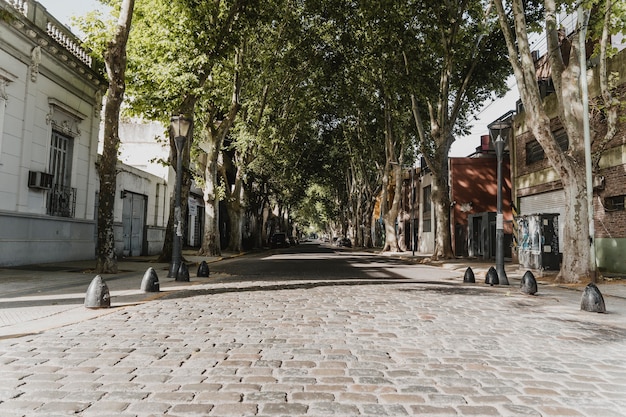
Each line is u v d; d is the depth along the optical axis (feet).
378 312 25.67
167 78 55.83
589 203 44.09
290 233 257.34
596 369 15.10
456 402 11.76
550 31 46.55
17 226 50.83
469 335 20.06
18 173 51.16
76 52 63.16
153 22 58.29
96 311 24.80
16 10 47.93
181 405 11.33
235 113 80.38
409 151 125.18
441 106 77.61
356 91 95.66
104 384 12.84
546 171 69.72
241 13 59.57
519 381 13.62
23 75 51.47
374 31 73.36
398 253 116.16
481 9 66.08
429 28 67.10
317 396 12.07
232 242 111.75
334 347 17.46
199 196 132.16
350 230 196.54
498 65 75.46
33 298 29.32
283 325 21.59
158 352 16.38
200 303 28.32
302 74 93.66
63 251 60.08
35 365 14.60
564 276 45.29
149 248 93.97
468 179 114.83
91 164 67.97
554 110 67.15
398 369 14.64
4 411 10.81
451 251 83.56
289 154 121.49
